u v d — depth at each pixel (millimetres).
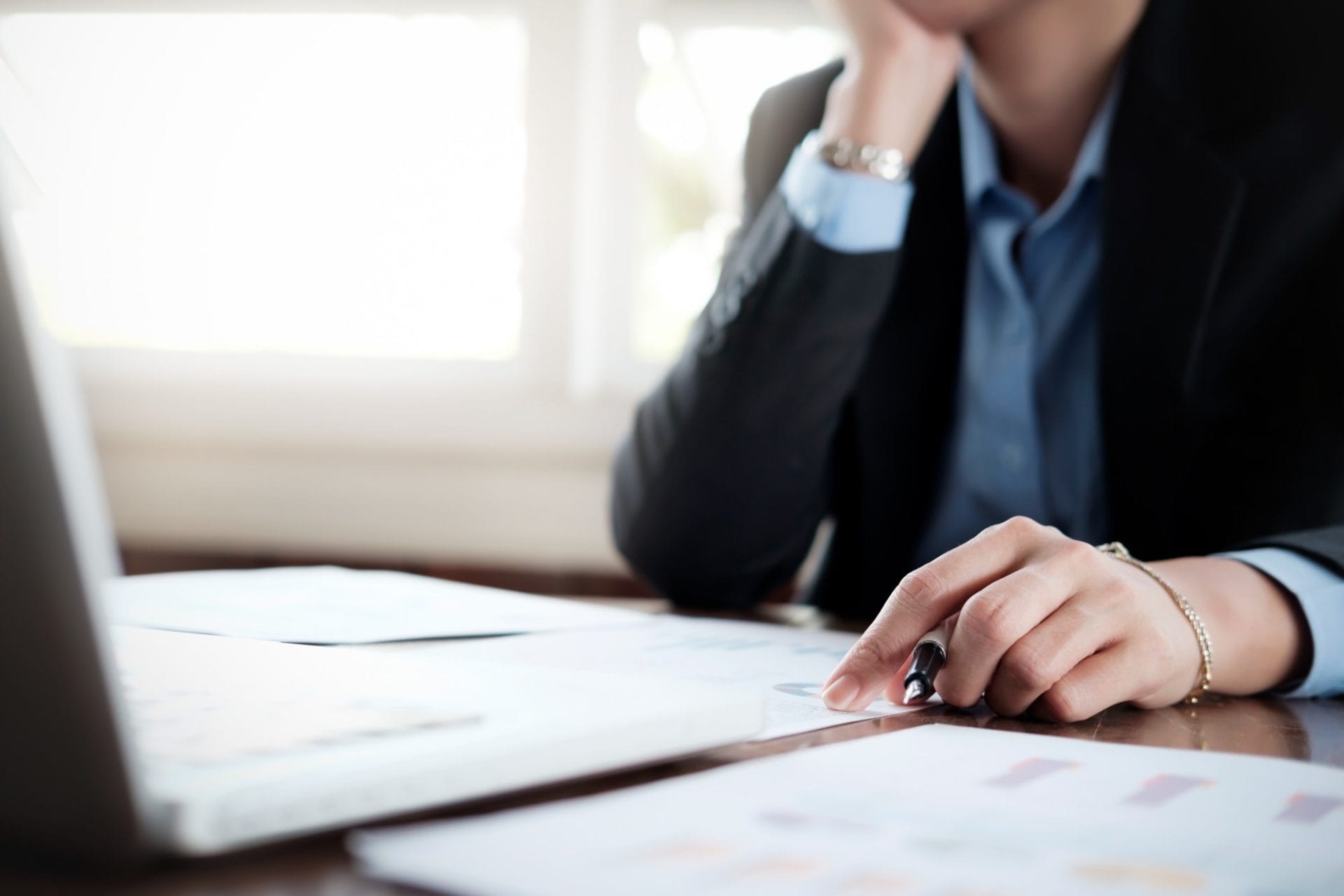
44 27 2047
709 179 1962
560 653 655
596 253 1952
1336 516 953
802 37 1919
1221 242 977
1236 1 1032
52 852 250
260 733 310
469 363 1963
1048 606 522
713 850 258
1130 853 272
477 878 232
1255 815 314
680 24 1937
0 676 245
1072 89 1096
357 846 252
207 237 2037
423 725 323
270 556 1883
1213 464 989
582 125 1903
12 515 242
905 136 1055
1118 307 1000
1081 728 499
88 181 2031
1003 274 1128
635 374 1970
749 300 1045
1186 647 576
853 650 521
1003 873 251
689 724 358
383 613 793
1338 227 985
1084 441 1122
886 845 268
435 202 1994
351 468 1868
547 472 1815
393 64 2000
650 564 1102
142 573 1905
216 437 1907
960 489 1147
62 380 252
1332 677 635
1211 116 1008
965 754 386
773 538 1085
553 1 1896
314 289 2021
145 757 284
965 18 1049
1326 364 971
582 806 292
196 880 251
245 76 2033
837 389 1057
